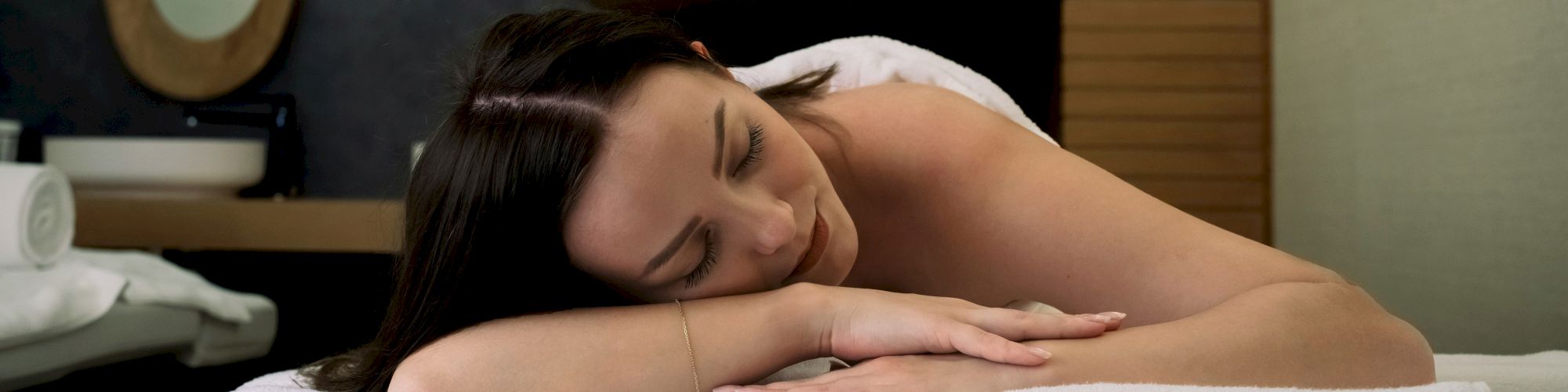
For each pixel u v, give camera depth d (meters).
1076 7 2.58
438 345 0.77
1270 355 0.72
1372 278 1.86
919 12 2.62
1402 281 1.72
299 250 2.68
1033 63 2.63
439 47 3.00
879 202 0.99
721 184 0.73
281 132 3.02
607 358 0.74
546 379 0.73
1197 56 2.57
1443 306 1.56
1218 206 2.57
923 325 0.73
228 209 2.58
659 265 0.75
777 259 0.78
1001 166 0.95
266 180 3.03
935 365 0.71
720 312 0.77
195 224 2.59
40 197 1.90
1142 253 0.86
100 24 3.16
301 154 3.06
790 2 2.62
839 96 1.06
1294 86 2.33
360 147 3.04
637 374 0.73
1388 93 1.77
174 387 2.32
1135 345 0.72
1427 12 1.61
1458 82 1.50
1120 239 0.87
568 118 0.73
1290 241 2.38
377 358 0.85
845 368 0.77
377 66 3.04
